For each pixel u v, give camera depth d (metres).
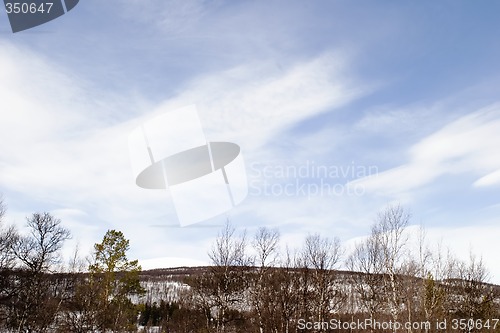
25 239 26.19
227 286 21.41
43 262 25.67
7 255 25.39
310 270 24.80
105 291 24.77
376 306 24.94
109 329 24.62
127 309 25.69
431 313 20.88
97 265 25.58
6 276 24.81
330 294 24.81
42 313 24.30
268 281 22.31
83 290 24.62
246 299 22.02
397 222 24.45
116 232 26.45
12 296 24.67
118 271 25.81
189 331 23.48
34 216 26.39
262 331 20.53
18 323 23.94
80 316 23.86
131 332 25.83
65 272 27.36
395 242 23.89
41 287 25.56
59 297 25.89
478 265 27.61
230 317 21.27
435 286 22.66
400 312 21.27
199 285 21.56
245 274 22.28
